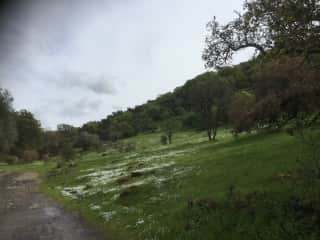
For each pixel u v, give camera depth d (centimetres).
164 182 2653
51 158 11394
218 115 6844
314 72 1221
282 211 1273
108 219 2019
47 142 15200
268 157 2334
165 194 2234
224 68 1586
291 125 1419
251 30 1327
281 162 2034
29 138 15538
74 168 6325
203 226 1413
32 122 15888
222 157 3055
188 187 2238
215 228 1353
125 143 12194
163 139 9300
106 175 4256
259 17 1227
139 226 1708
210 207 1589
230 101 6450
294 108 1317
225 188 1883
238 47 1441
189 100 7550
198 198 1830
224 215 1435
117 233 1716
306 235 1076
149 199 2231
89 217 2195
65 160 8425
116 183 3306
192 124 12169
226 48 1473
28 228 2016
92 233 1784
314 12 1025
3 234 1908
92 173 4838
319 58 1205
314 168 1382
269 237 1151
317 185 1332
